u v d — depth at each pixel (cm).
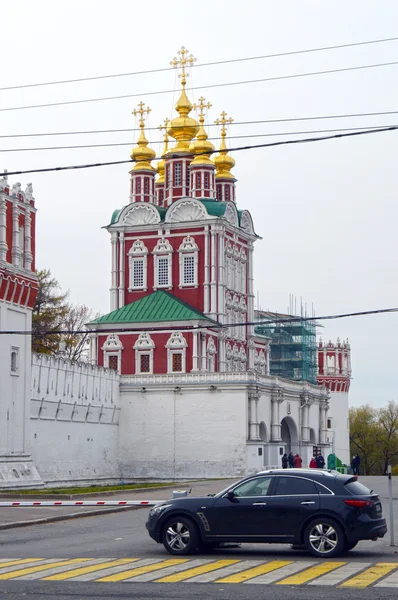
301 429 10406
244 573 2322
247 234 10900
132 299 10394
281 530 2623
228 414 8888
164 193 11275
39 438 7625
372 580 2198
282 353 12950
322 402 11069
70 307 12381
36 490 6209
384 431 17550
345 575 2275
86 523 3984
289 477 2666
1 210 6600
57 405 7931
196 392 9012
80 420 8375
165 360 9812
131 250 10425
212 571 2358
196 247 10194
